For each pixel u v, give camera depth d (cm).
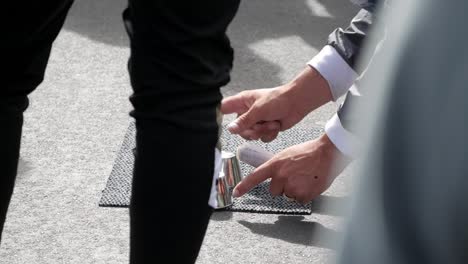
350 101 218
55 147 279
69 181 260
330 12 411
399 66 73
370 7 215
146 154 146
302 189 238
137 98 145
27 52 152
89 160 273
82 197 252
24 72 155
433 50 72
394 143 74
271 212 246
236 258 227
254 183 240
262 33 382
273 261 227
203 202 151
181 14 137
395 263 75
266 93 250
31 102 309
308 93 241
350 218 77
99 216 243
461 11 71
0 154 158
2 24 147
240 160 259
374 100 76
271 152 276
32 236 232
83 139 285
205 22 140
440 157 73
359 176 77
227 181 248
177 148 145
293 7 413
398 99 73
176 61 140
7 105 156
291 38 379
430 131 73
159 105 143
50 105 307
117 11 399
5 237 231
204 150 147
